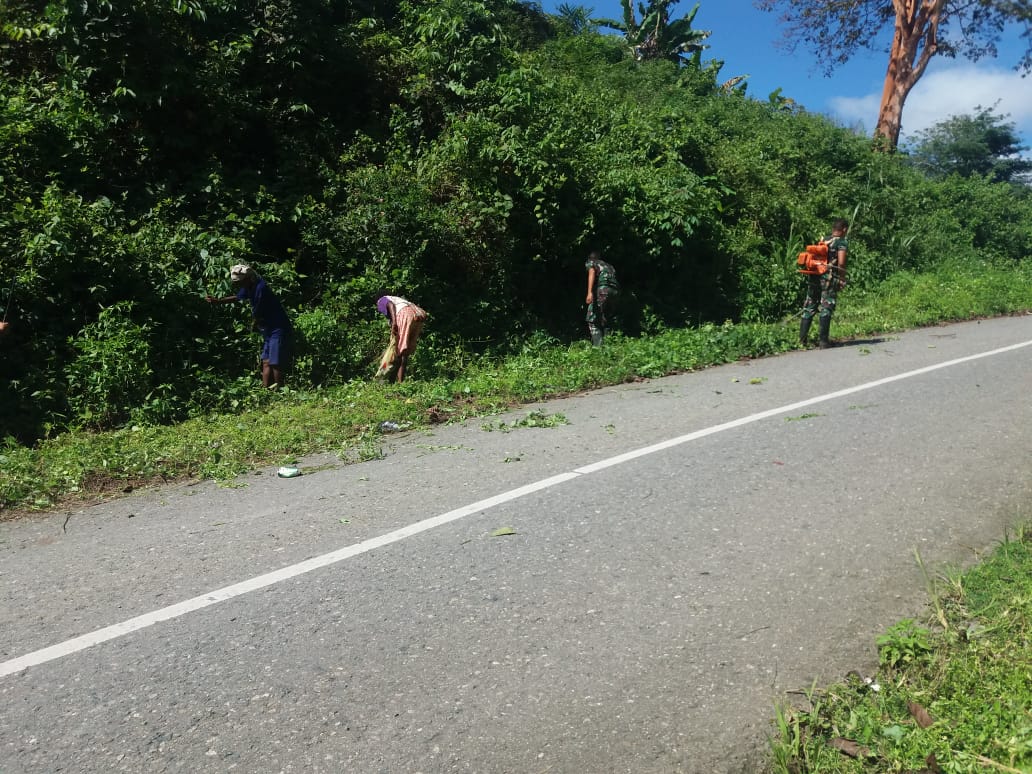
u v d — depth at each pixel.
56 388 8.47
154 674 3.32
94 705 3.11
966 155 40.34
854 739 2.79
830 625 3.56
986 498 5.04
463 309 11.84
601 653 3.37
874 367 9.72
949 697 2.94
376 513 5.20
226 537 4.89
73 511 5.64
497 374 10.12
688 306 14.98
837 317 15.26
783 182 19.75
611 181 13.45
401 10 15.94
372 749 2.79
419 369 10.32
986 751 2.59
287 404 8.90
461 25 14.74
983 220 24.92
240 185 11.74
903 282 18.62
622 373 10.01
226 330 9.94
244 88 12.41
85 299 9.33
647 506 5.11
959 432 6.53
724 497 5.23
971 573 3.91
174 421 8.50
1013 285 18.58
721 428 7.02
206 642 3.57
